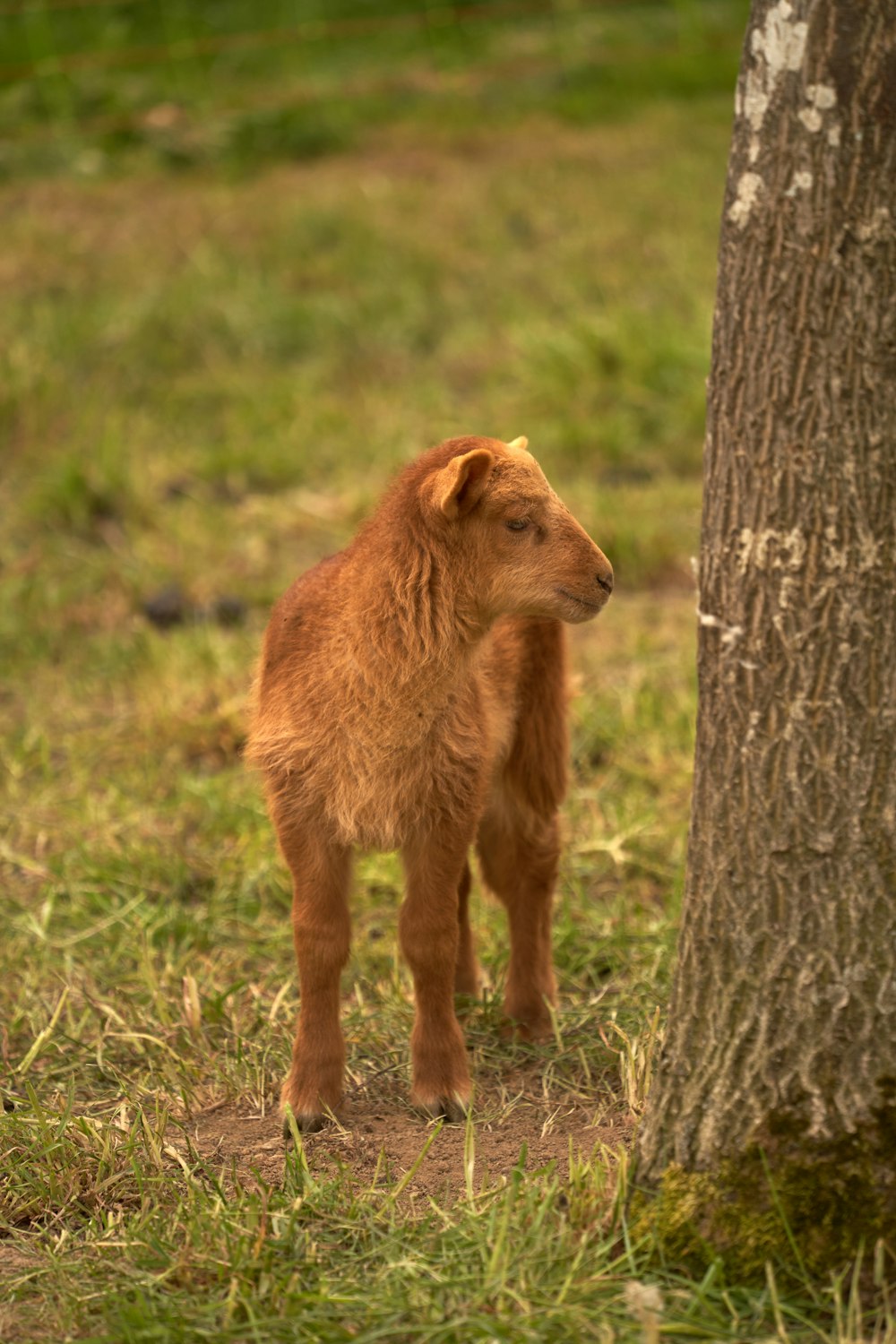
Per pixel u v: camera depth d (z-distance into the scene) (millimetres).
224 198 25578
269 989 10078
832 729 6504
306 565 17141
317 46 30859
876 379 6352
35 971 10258
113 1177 7602
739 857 6684
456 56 30844
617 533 16797
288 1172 7445
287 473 19062
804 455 6434
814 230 6293
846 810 6512
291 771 8211
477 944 10508
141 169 26797
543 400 19938
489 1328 6184
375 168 27094
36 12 29172
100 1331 6531
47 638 15750
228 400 20812
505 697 9195
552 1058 8969
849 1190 6508
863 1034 6535
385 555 8078
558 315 22266
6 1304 6781
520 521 8094
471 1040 9359
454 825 8312
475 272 23625
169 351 21625
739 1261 6570
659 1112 6977
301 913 8336
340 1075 8438
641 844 11758
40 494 18125
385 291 22953
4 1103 8648
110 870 11547
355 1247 6969
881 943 6531
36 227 24547
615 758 13117
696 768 6918
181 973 10188
